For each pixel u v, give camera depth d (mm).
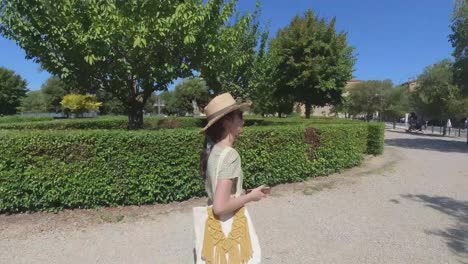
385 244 4734
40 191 5633
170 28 7641
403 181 8711
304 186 7797
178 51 8469
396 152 14484
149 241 4727
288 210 6145
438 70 31078
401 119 57875
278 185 7773
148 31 7562
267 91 18078
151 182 6109
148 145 6074
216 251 2254
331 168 9070
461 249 4598
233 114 2318
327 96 22156
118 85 9055
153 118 18656
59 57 8172
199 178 6453
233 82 14359
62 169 5707
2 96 52688
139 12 7684
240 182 2277
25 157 5574
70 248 4512
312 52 21859
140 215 5699
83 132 5867
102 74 8641
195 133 6375
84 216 5613
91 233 4996
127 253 4367
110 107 52594
